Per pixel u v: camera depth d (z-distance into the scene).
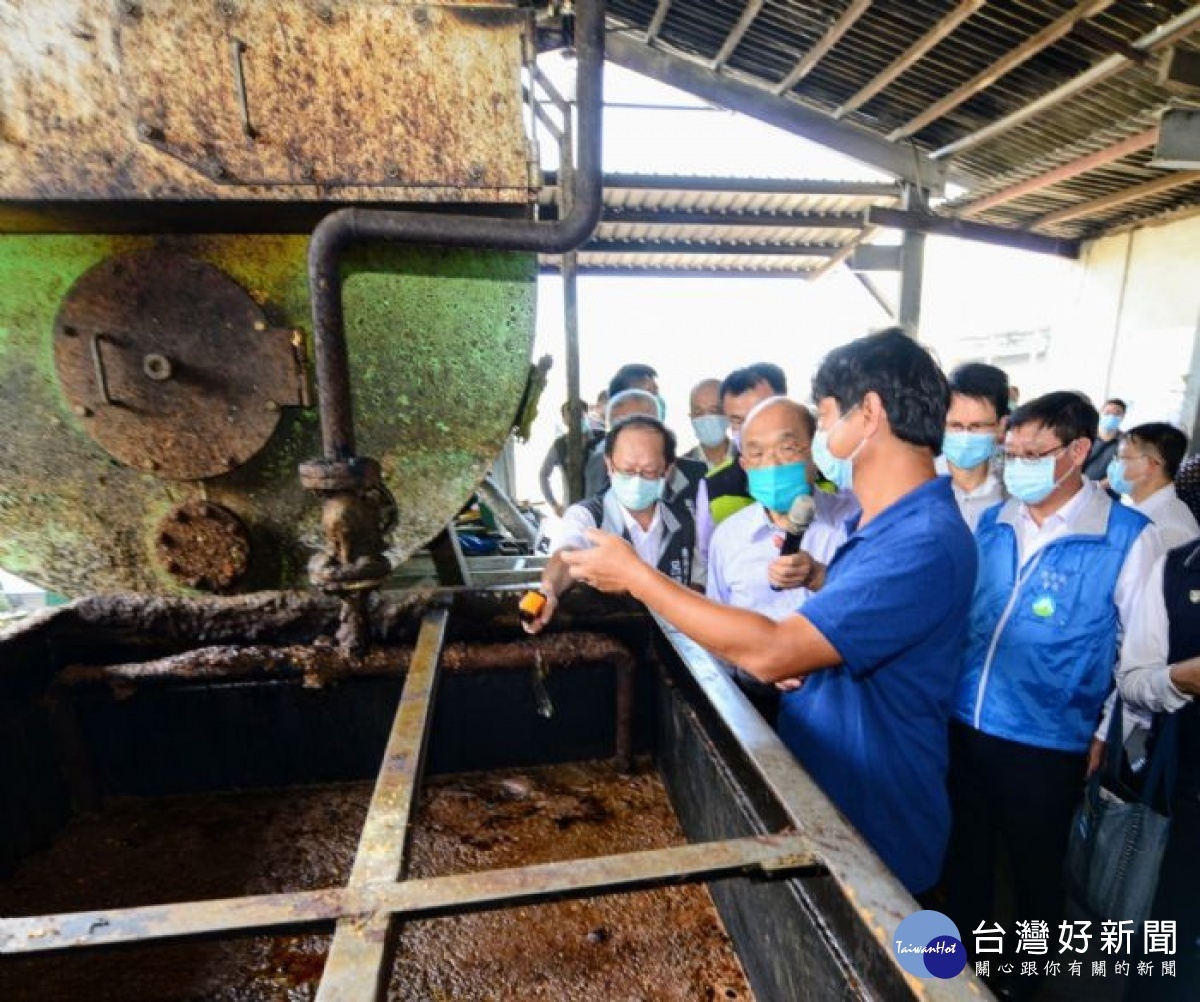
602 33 1.30
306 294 1.66
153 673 1.34
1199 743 1.39
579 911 1.16
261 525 1.76
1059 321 8.27
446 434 1.81
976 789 1.74
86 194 1.37
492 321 1.76
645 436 1.70
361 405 1.77
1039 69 4.69
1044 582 1.57
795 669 0.91
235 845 1.33
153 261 1.58
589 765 1.62
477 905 0.65
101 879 1.24
